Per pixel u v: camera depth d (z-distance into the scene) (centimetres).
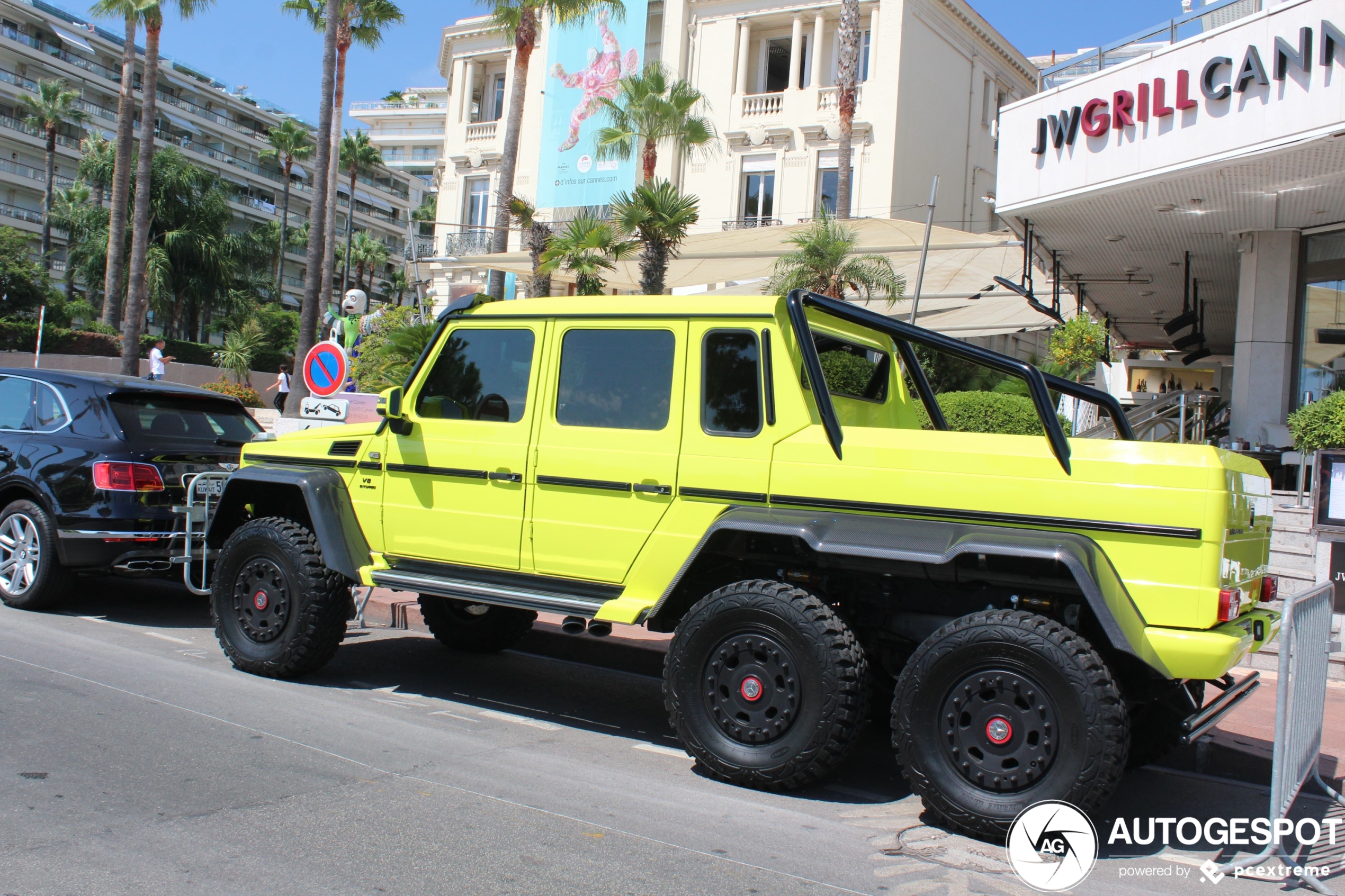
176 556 695
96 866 314
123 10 2981
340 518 533
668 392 455
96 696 509
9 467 718
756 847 357
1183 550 357
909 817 402
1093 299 1791
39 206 6334
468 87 3488
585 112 3005
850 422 507
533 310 499
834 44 2791
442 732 489
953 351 415
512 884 315
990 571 388
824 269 1546
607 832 364
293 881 310
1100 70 1114
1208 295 1698
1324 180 1001
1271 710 563
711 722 420
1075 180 1115
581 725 523
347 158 6041
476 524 495
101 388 720
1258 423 1220
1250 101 931
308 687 559
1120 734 351
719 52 2925
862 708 399
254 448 596
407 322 1850
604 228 1748
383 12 3155
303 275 8206
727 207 2883
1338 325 1178
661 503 446
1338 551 645
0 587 722
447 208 3512
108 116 6850
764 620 405
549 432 479
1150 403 1228
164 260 4672
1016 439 393
